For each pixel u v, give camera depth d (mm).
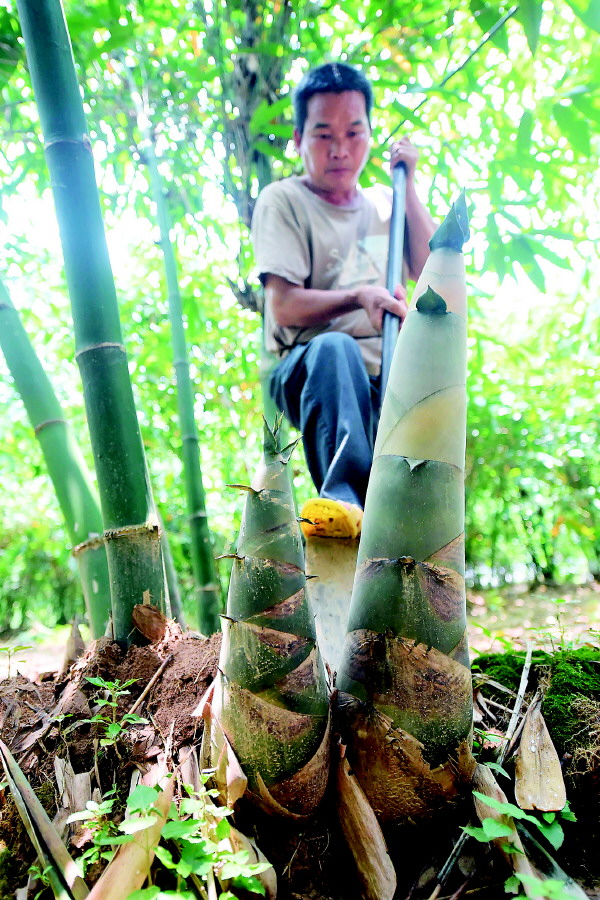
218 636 1267
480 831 785
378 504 892
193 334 3799
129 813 861
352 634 894
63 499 1555
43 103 1304
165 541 1854
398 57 2496
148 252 4062
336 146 1742
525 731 1014
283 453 879
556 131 2426
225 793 825
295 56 2479
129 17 2260
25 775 1038
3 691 1277
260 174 2482
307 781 814
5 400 4363
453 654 849
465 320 917
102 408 1313
